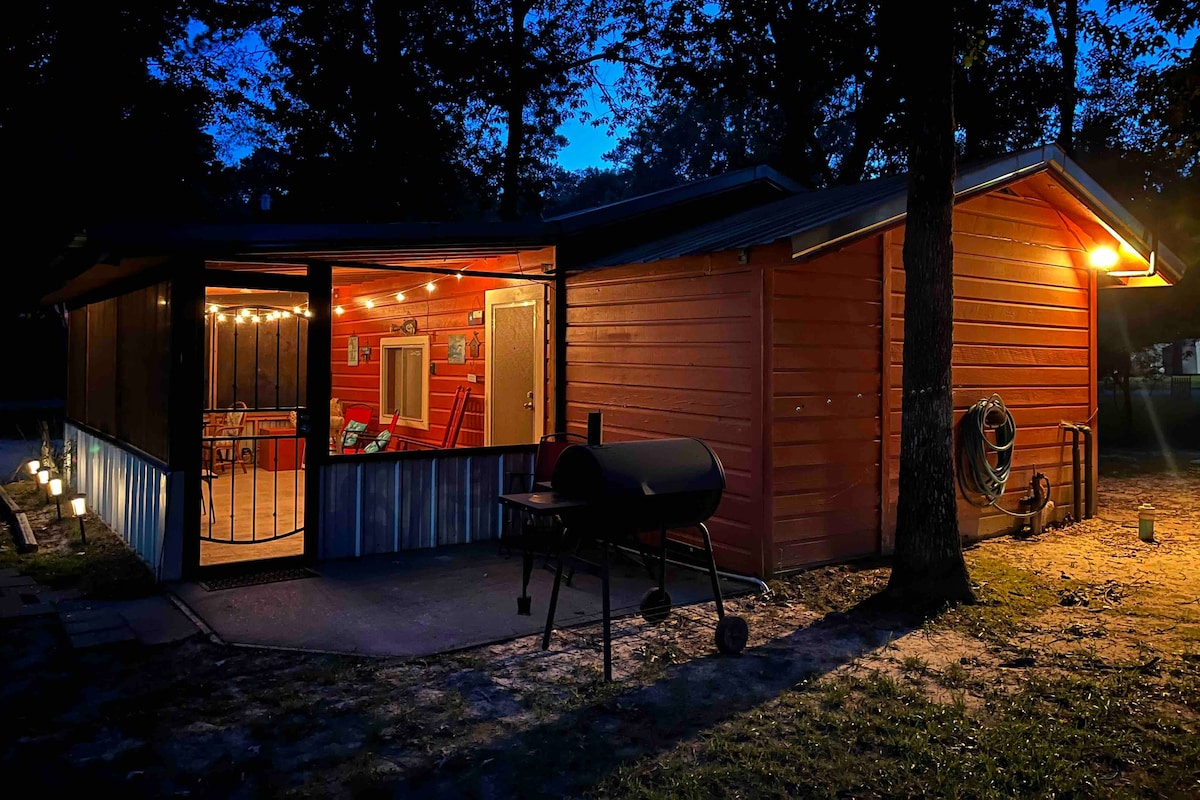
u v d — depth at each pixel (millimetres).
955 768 3674
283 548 7586
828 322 7391
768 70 20578
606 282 8508
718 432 7258
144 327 7578
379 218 21359
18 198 19422
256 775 3594
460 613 5926
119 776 3561
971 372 8734
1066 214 9625
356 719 4160
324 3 20438
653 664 4957
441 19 21547
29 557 7469
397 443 12430
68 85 18891
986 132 20172
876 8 18062
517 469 8758
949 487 6395
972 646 5375
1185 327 20500
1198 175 18641
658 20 21859
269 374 11906
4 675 4719
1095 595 6578
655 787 3502
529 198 25000
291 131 21688
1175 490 12836
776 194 11031
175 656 5047
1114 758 3803
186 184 22312
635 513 4801
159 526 6812
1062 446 9852
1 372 28453
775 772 3637
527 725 4105
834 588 6727
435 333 11523
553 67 22734
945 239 6324
